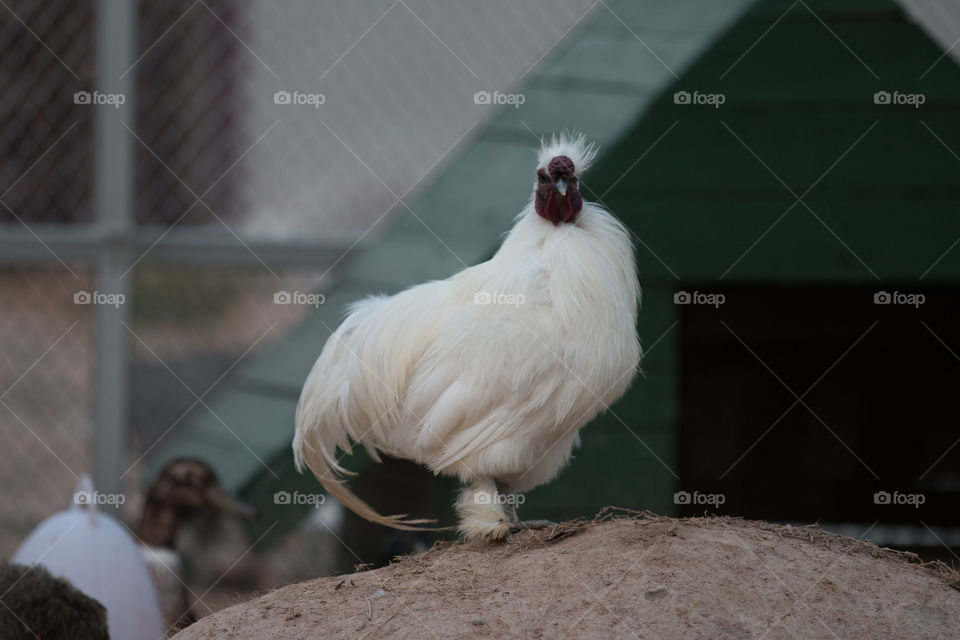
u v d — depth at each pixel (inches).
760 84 351.6
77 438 439.2
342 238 363.6
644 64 363.3
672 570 183.2
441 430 216.1
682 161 350.3
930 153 351.6
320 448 241.1
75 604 215.5
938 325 445.4
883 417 481.4
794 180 352.2
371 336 229.6
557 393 212.5
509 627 170.2
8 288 446.3
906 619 175.2
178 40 367.6
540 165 225.3
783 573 184.7
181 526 327.0
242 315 422.6
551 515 342.6
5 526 392.5
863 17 348.8
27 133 371.6
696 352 487.8
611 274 219.1
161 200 372.5
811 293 456.4
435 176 370.9
